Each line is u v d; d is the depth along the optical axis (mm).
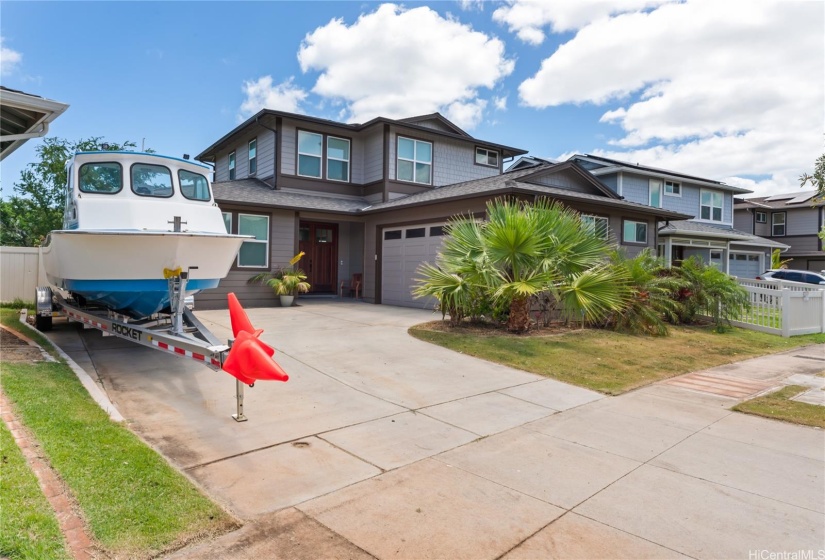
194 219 7266
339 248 17062
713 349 9484
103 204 6660
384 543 2814
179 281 6176
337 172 16766
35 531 2553
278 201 14102
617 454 4285
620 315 10500
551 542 2881
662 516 3221
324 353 7695
